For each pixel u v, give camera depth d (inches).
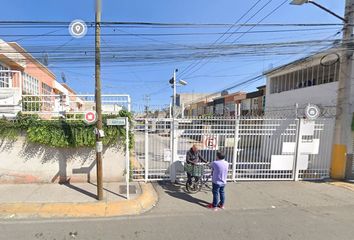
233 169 346.0
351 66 359.3
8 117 304.3
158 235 184.7
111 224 204.2
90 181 317.1
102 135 255.6
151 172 338.0
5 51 521.0
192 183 304.2
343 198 286.4
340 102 363.9
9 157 304.5
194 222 211.2
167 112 686.5
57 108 371.9
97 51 251.9
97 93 253.6
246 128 346.6
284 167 356.2
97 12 249.1
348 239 184.4
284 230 198.2
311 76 515.5
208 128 339.0
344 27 351.3
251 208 249.8
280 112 594.6
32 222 206.7
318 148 361.1
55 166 312.0
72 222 207.6
